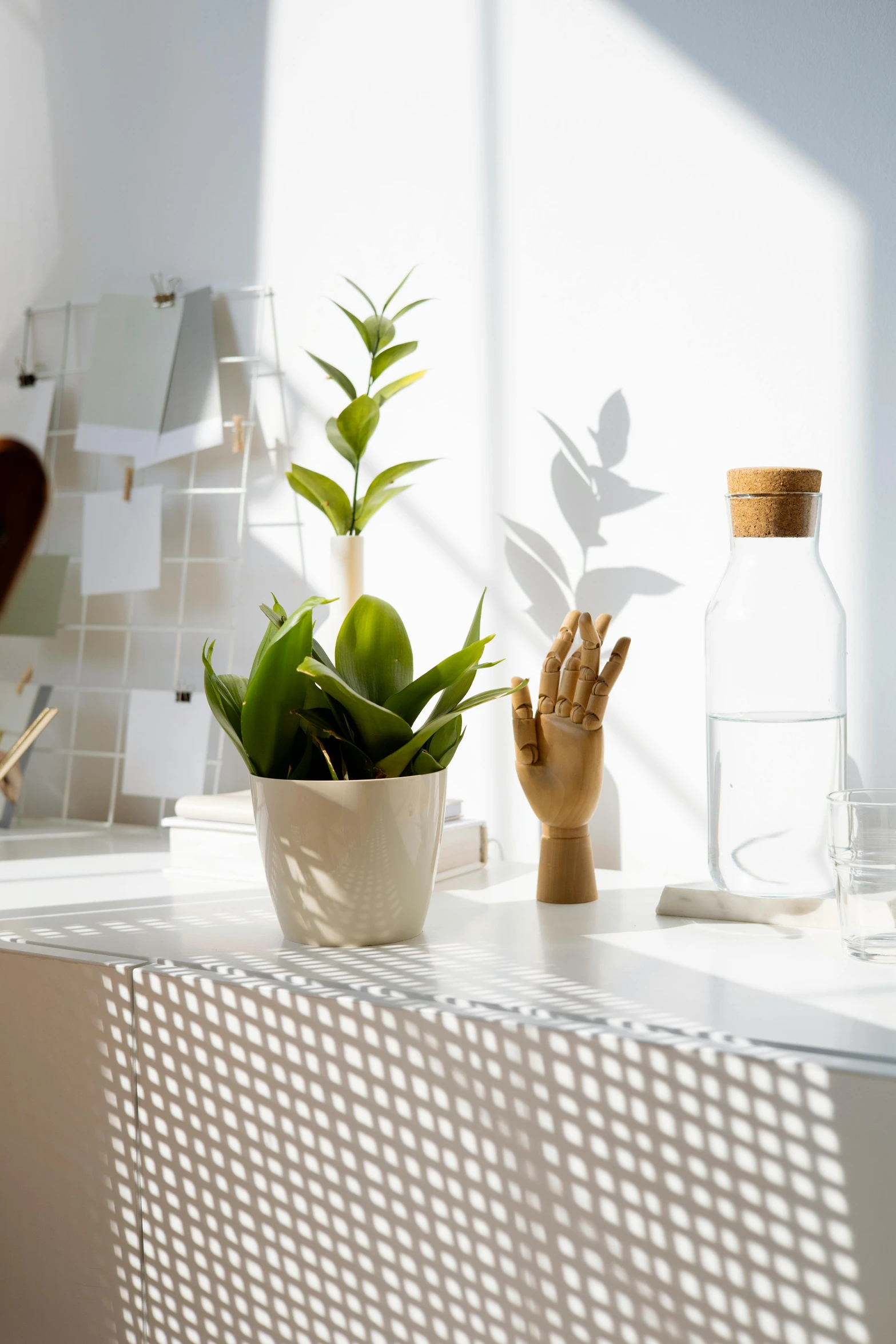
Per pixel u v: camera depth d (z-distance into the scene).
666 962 0.92
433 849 1.00
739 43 1.16
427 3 1.31
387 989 0.86
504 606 1.31
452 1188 0.82
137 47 1.50
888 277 1.11
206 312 1.45
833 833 0.93
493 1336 0.81
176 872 1.26
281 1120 0.88
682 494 1.21
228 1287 0.91
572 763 1.08
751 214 1.16
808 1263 0.71
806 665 1.03
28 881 1.24
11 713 1.60
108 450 1.49
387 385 1.23
